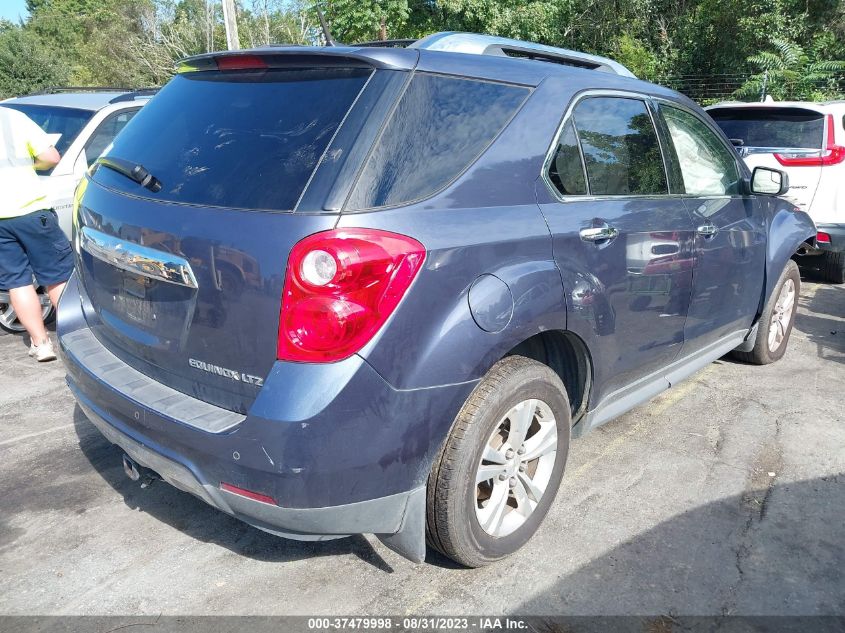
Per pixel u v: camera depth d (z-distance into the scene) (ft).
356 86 7.61
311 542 9.59
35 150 15.25
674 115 11.75
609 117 10.14
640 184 10.53
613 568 8.97
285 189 7.14
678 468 11.49
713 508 10.34
